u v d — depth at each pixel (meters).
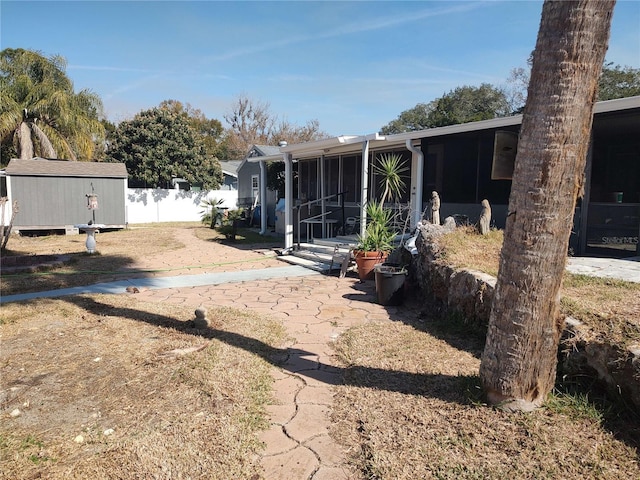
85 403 3.11
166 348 4.12
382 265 6.36
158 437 2.65
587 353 2.88
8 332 4.70
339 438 2.68
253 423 2.84
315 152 12.34
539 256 2.55
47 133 19.09
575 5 2.26
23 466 2.39
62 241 13.65
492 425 2.65
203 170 24.58
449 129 8.19
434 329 4.63
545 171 2.44
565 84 2.34
